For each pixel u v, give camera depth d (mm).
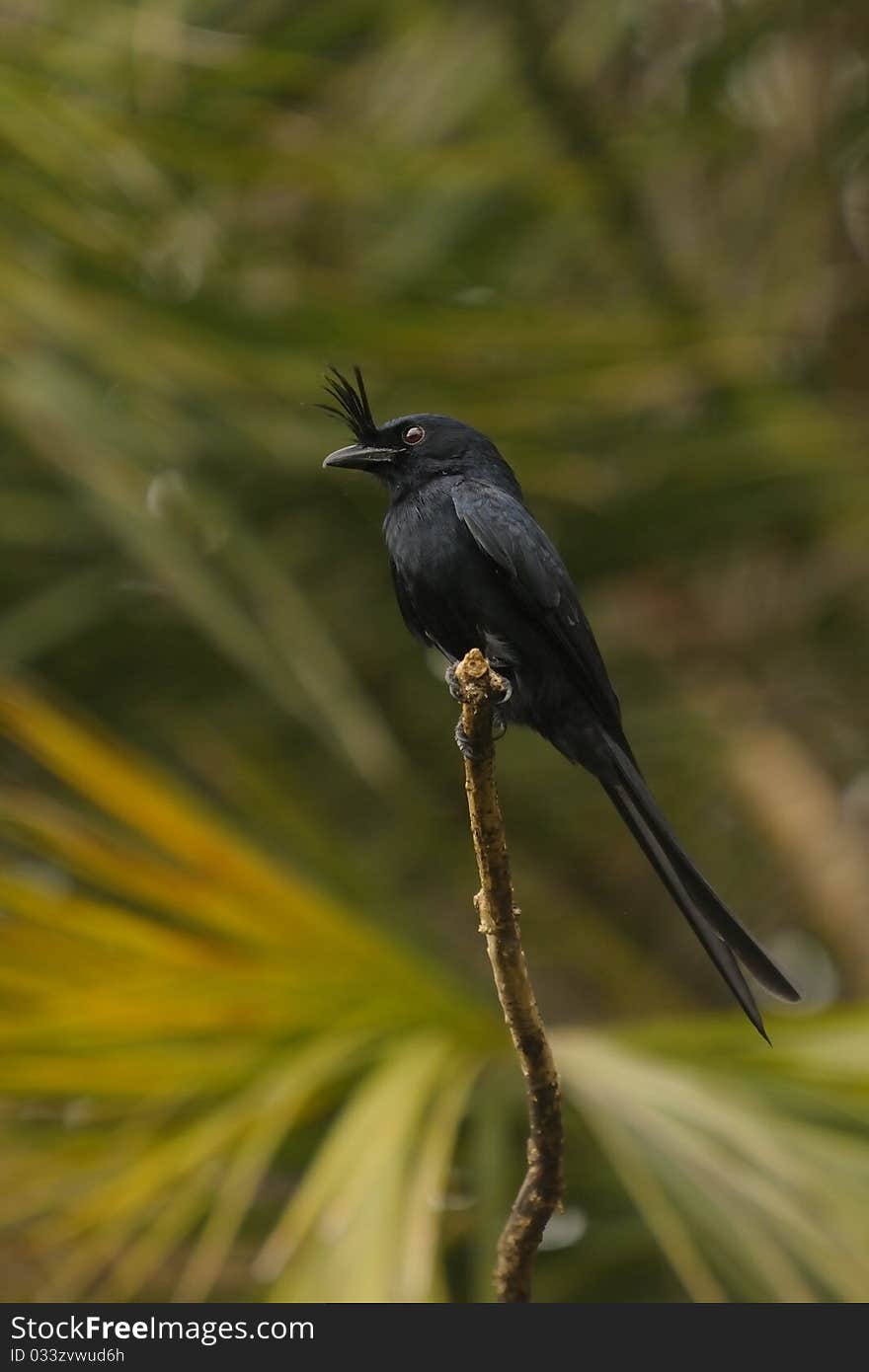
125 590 11688
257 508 11547
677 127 12461
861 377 13008
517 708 9000
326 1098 7277
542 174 12117
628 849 13781
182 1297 8383
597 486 11656
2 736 11289
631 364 11047
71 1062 6848
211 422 10688
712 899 7742
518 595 8812
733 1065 7074
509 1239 6012
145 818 7402
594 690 8906
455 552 8930
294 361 10086
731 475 11758
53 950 7008
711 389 11719
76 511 11352
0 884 7031
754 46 12367
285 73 9719
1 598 11805
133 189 9789
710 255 13289
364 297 10422
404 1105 6535
